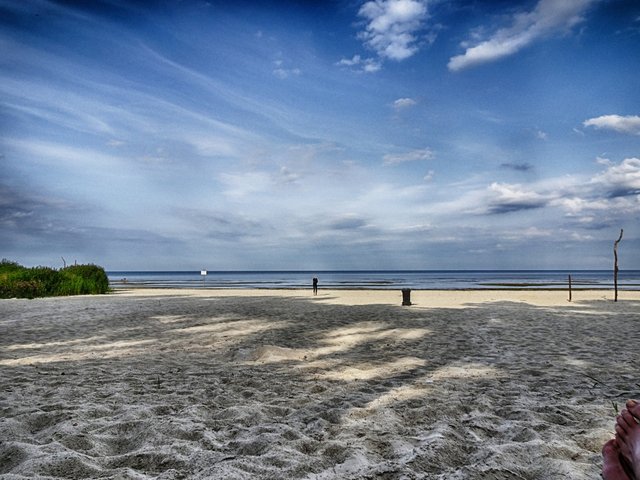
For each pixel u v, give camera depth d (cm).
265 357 710
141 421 368
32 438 330
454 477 254
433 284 4819
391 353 758
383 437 339
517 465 273
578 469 263
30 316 1357
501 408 423
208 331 1046
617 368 631
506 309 1617
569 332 1022
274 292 2959
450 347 819
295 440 324
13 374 594
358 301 2041
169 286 4334
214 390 501
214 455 291
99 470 266
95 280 2900
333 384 535
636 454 211
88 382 542
